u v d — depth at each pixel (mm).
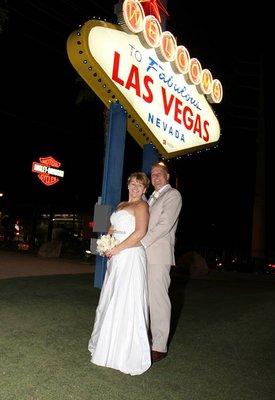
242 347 4371
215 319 5609
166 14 7875
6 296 5816
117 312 3383
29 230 30828
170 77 7465
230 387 3225
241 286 9906
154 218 3854
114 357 3303
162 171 4090
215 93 8695
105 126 9211
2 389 2744
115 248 3492
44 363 3289
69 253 21250
